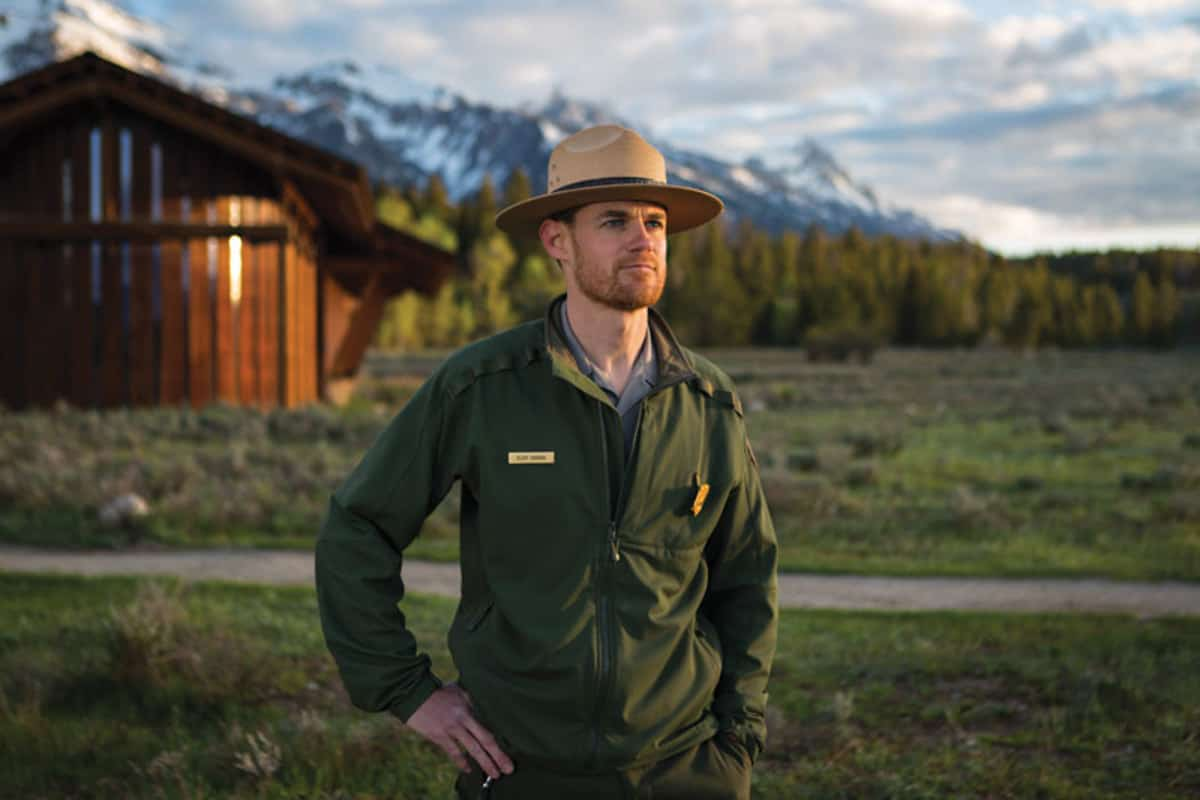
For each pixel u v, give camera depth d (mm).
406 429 2217
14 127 21078
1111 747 4770
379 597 2186
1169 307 134750
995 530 11250
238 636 6301
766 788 4355
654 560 2174
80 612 7055
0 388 21656
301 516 11328
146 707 5242
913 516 11969
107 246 21844
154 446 16531
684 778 2160
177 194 21906
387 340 94438
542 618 2117
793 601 8195
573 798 2121
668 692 2143
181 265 22016
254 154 21094
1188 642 6594
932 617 7367
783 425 25000
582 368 2213
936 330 124500
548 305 2289
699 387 2281
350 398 32938
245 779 4336
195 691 5383
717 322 120812
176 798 4109
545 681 2107
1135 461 17188
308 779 4402
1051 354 103375
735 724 2250
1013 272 169500
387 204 100750
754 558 2404
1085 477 15195
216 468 14023
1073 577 9133
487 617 2215
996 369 66812
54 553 9633
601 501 2139
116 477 12648
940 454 18359
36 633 6453
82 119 21719
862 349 72750
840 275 135875
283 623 6934
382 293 34094
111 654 5613
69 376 21812
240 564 9266
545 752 2104
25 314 21750
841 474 14930
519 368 2215
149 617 5871
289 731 4797
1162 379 52469
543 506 2139
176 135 21875
